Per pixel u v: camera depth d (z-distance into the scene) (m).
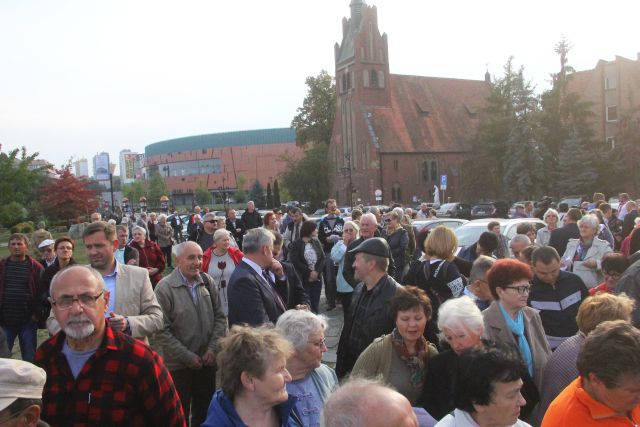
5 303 6.83
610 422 2.59
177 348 5.07
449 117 72.62
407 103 70.56
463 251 8.29
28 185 26.12
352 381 1.98
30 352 6.95
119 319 4.21
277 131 138.75
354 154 67.06
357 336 4.61
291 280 6.37
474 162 52.53
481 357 2.66
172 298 5.20
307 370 3.55
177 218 29.56
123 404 3.10
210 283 5.47
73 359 3.17
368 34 66.75
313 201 65.69
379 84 67.62
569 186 44.34
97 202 38.84
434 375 3.64
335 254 9.10
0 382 2.30
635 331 2.58
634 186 44.75
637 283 5.12
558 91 48.62
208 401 5.36
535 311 4.28
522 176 46.31
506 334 4.00
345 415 1.79
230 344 2.94
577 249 7.92
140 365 3.16
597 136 56.25
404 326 3.74
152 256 10.07
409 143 67.31
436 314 5.23
